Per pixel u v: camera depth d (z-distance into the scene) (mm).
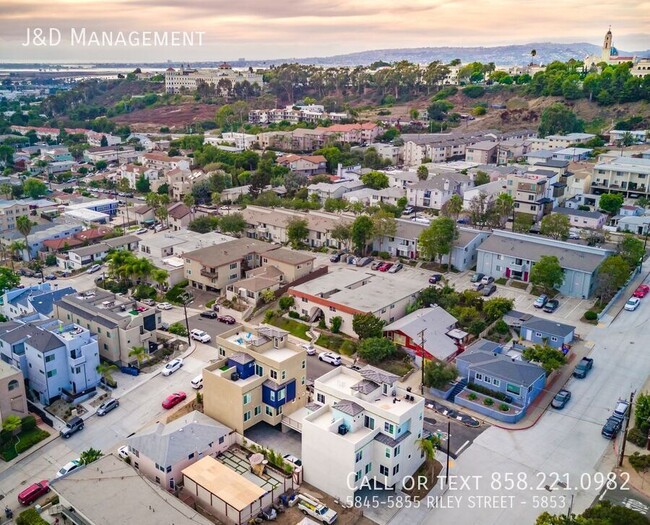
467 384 87562
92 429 80375
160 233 153375
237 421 76125
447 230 128875
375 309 102312
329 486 67688
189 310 116375
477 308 110062
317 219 154000
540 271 115875
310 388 86750
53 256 145625
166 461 67062
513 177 163375
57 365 86125
